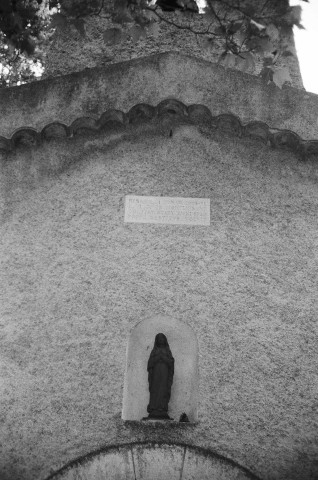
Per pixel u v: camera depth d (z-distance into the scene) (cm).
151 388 646
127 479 593
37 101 752
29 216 720
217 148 749
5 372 645
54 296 677
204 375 638
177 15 938
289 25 580
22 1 646
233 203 720
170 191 726
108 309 670
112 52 959
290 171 739
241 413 622
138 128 759
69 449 611
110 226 709
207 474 595
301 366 643
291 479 597
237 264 689
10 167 750
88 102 743
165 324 683
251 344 653
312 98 748
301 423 618
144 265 689
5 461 611
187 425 618
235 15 639
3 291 682
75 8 625
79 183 734
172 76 742
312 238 704
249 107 734
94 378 638
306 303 671
